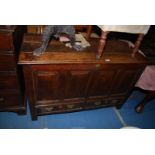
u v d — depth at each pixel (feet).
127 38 7.61
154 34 7.70
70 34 4.98
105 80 6.09
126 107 8.29
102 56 5.50
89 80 5.80
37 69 4.82
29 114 6.87
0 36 4.24
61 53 5.15
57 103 6.17
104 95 6.77
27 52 4.87
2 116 6.59
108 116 7.58
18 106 6.38
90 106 7.00
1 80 5.25
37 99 5.77
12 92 5.74
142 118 7.89
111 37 7.30
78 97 6.32
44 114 6.50
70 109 6.70
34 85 5.25
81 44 5.75
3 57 4.70
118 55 5.81
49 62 4.66
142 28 5.03
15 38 4.79
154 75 6.74
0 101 5.92
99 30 7.02
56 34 5.32
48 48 5.26
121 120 7.54
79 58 5.09
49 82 5.34
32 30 6.57
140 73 6.44
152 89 7.18
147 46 7.55
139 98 9.04
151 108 8.62
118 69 5.86
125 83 6.63
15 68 5.05
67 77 5.40
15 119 6.56
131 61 5.63
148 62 5.91
